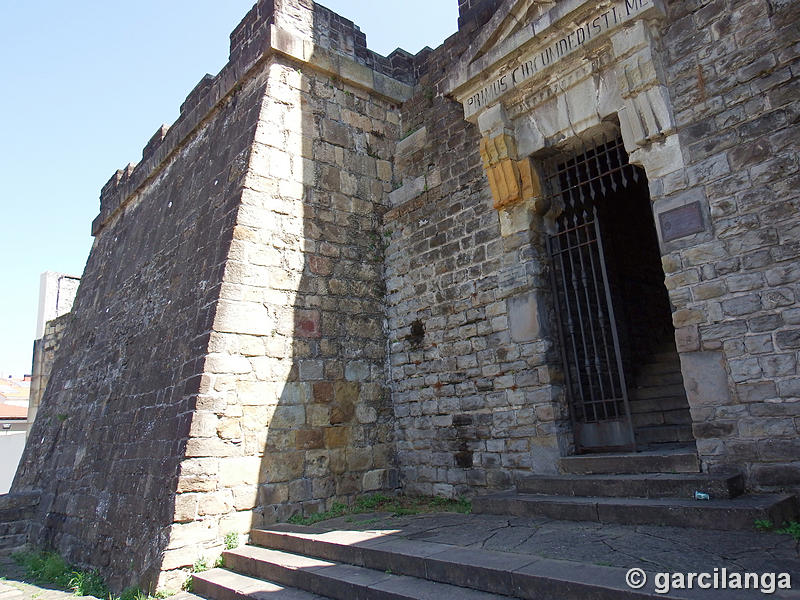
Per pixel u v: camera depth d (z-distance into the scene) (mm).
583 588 3297
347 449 7691
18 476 13023
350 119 9141
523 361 6781
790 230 4754
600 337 7555
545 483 5812
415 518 6281
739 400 4867
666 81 5680
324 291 8078
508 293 7059
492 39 7180
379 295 8727
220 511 6324
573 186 6910
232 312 7043
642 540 4152
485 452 7047
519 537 4664
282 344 7418
